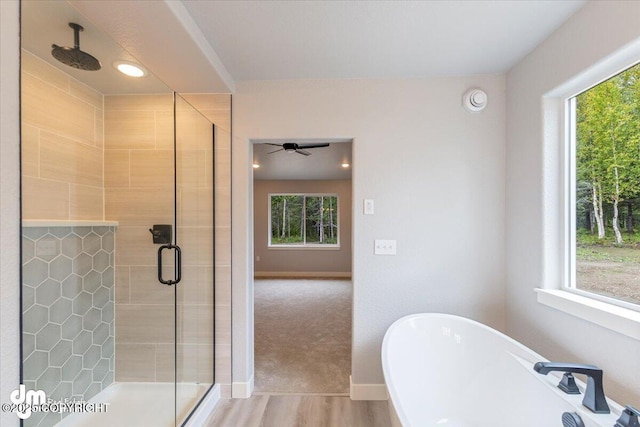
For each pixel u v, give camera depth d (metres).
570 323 1.58
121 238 2.08
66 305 1.72
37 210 1.54
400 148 2.22
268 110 2.25
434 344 1.98
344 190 7.06
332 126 2.23
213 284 2.22
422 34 1.69
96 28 1.41
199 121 2.19
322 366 2.67
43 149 1.58
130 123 2.09
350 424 1.91
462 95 2.20
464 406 1.80
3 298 0.83
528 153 1.92
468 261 2.20
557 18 1.56
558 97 1.78
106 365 1.99
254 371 2.58
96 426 1.80
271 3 1.43
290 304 4.73
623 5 1.26
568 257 1.74
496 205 2.19
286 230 7.25
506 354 1.70
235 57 1.93
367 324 2.21
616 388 1.31
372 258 2.22
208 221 2.22
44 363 1.56
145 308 2.07
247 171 2.25
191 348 2.15
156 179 2.09
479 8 1.48
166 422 1.83
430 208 2.21
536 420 1.41
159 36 1.52
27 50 1.40
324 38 1.73
